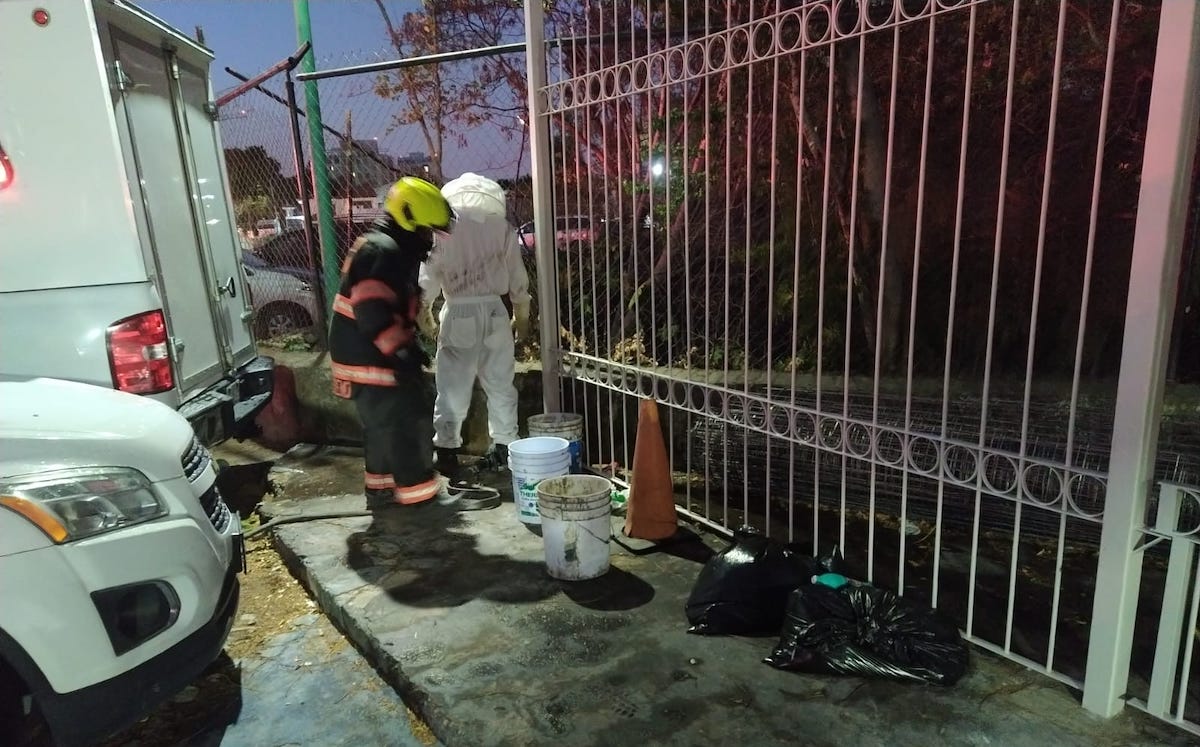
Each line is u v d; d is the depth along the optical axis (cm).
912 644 269
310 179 615
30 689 218
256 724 283
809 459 429
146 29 435
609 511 356
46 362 373
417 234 414
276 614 363
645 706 261
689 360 373
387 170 630
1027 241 525
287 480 530
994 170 530
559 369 488
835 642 275
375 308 403
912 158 535
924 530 389
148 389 390
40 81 359
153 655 238
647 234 497
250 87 591
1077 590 325
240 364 543
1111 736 234
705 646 296
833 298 537
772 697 262
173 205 454
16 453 229
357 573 371
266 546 436
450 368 481
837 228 525
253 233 677
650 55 373
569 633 310
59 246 370
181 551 248
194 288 475
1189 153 206
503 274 479
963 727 241
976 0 237
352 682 305
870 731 242
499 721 256
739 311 525
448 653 299
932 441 276
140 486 246
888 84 524
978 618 306
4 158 357
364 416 430
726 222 354
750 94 324
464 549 394
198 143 507
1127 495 226
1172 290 214
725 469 395
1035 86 502
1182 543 223
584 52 455
